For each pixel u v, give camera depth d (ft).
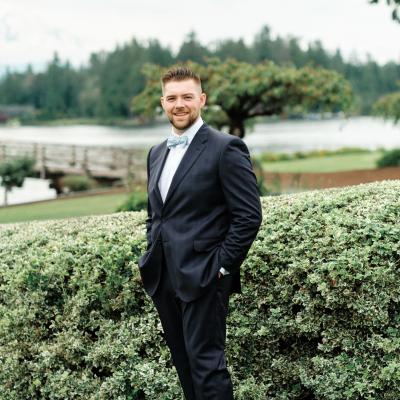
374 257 10.03
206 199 9.33
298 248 10.90
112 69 298.56
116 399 11.48
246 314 11.48
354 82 294.25
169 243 9.44
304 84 50.65
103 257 12.41
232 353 11.41
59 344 12.39
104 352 11.86
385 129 219.82
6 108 356.18
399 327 10.00
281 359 11.19
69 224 16.28
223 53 242.17
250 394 10.80
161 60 291.58
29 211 52.75
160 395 11.11
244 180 9.16
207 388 9.28
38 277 12.84
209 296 9.23
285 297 10.96
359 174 58.80
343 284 9.97
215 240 9.32
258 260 11.21
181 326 9.96
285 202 13.97
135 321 12.09
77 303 12.34
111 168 79.61
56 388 12.14
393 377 9.63
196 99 9.50
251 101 53.01
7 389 12.89
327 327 10.53
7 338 13.12
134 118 298.15
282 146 127.95
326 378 10.27
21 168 73.82
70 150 84.94
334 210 11.95
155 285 9.84
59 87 345.31
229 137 9.36
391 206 11.37
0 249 15.02
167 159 9.84
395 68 305.12
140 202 40.50
